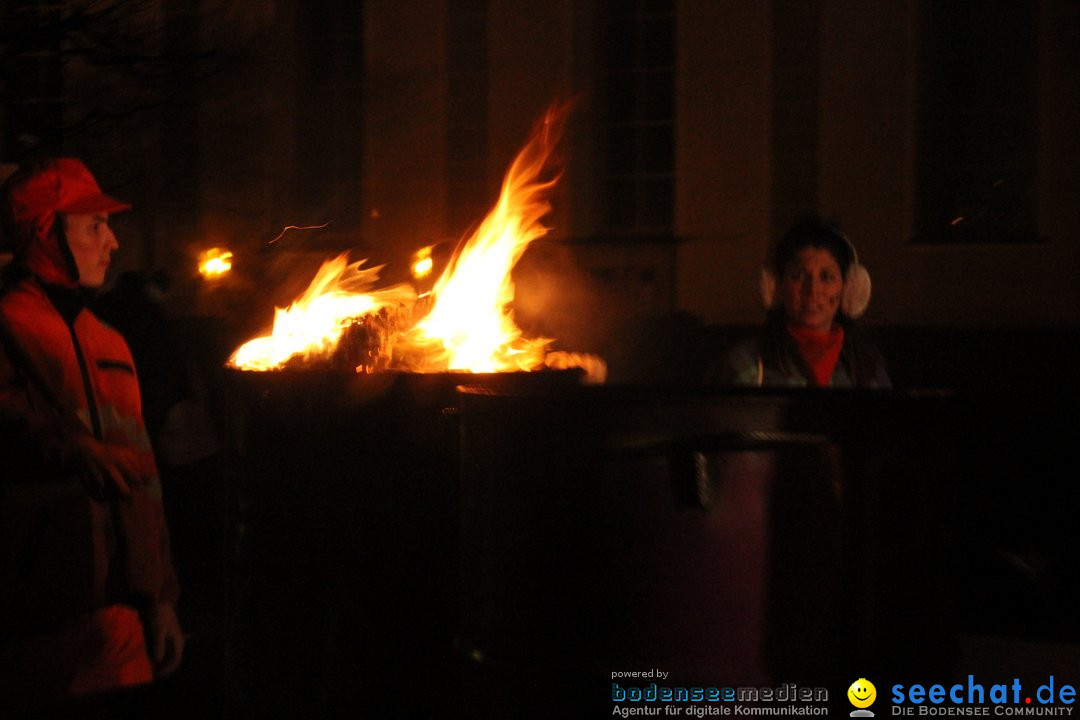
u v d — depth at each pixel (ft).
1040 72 46.91
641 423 9.86
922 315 48.01
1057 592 22.82
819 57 48.70
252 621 12.58
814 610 9.59
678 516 9.72
